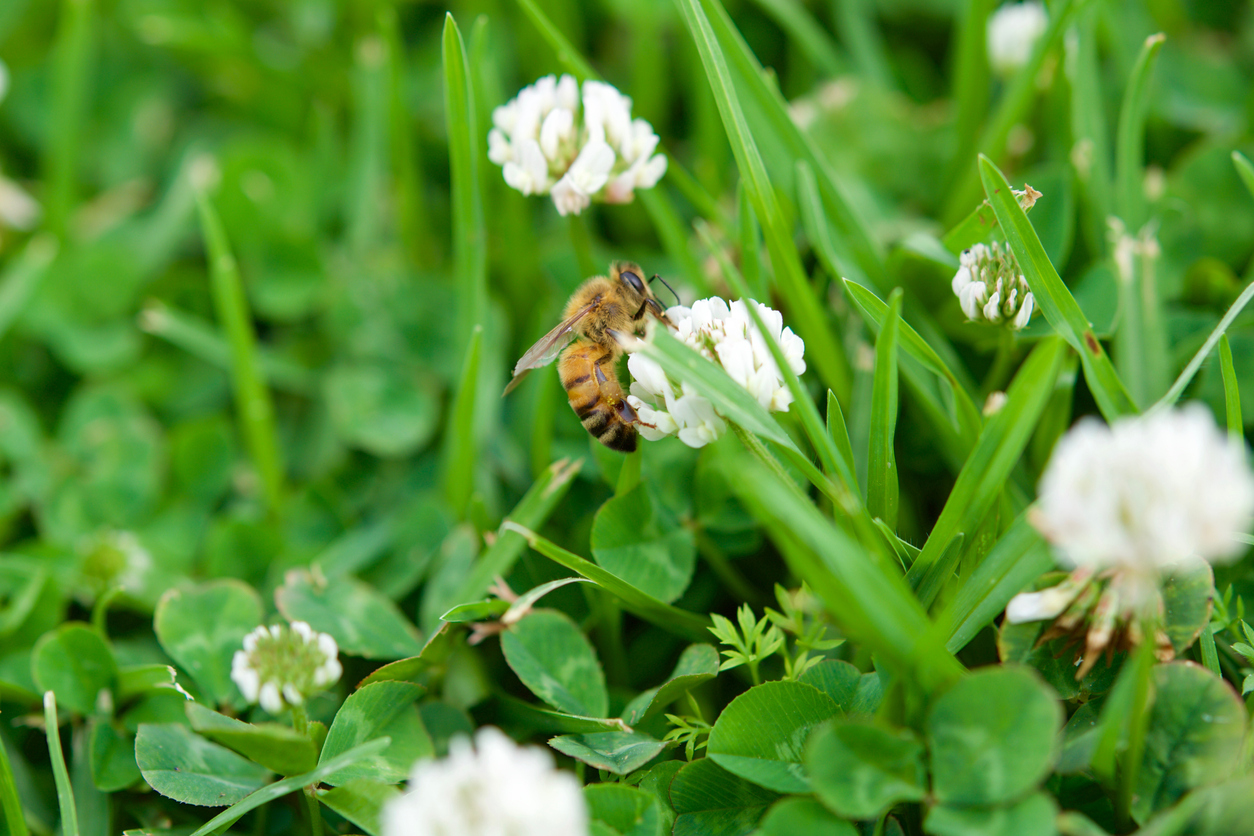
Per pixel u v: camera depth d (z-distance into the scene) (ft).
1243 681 1.02
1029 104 1.15
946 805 0.95
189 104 1.45
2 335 1.23
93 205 1.35
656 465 1.10
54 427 1.24
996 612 0.99
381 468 1.20
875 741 0.96
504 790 0.92
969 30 1.18
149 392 1.24
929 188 1.21
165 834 1.03
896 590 0.97
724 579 1.10
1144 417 1.02
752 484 0.95
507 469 1.15
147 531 1.19
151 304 1.25
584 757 1.01
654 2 1.25
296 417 1.23
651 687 1.09
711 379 1.00
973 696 0.96
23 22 1.46
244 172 1.28
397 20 1.42
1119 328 1.09
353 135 1.38
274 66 1.38
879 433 1.02
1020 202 1.04
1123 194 1.12
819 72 1.29
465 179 1.11
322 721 1.06
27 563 1.15
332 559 1.14
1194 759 0.97
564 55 1.13
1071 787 0.98
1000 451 0.99
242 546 1.15
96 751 1.06
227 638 1.08
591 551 1.09
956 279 1.04
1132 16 1.25
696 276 1.15
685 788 1.01
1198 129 1.21
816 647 1.02
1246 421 1.09
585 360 1.09
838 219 1.12
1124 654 0.99
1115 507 0.92
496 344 1.19
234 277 1.15
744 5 1.32
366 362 1.22
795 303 1.09
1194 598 0.99
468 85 1.09
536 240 1.24
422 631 1.10
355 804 1.01
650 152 1.08
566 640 1.06
